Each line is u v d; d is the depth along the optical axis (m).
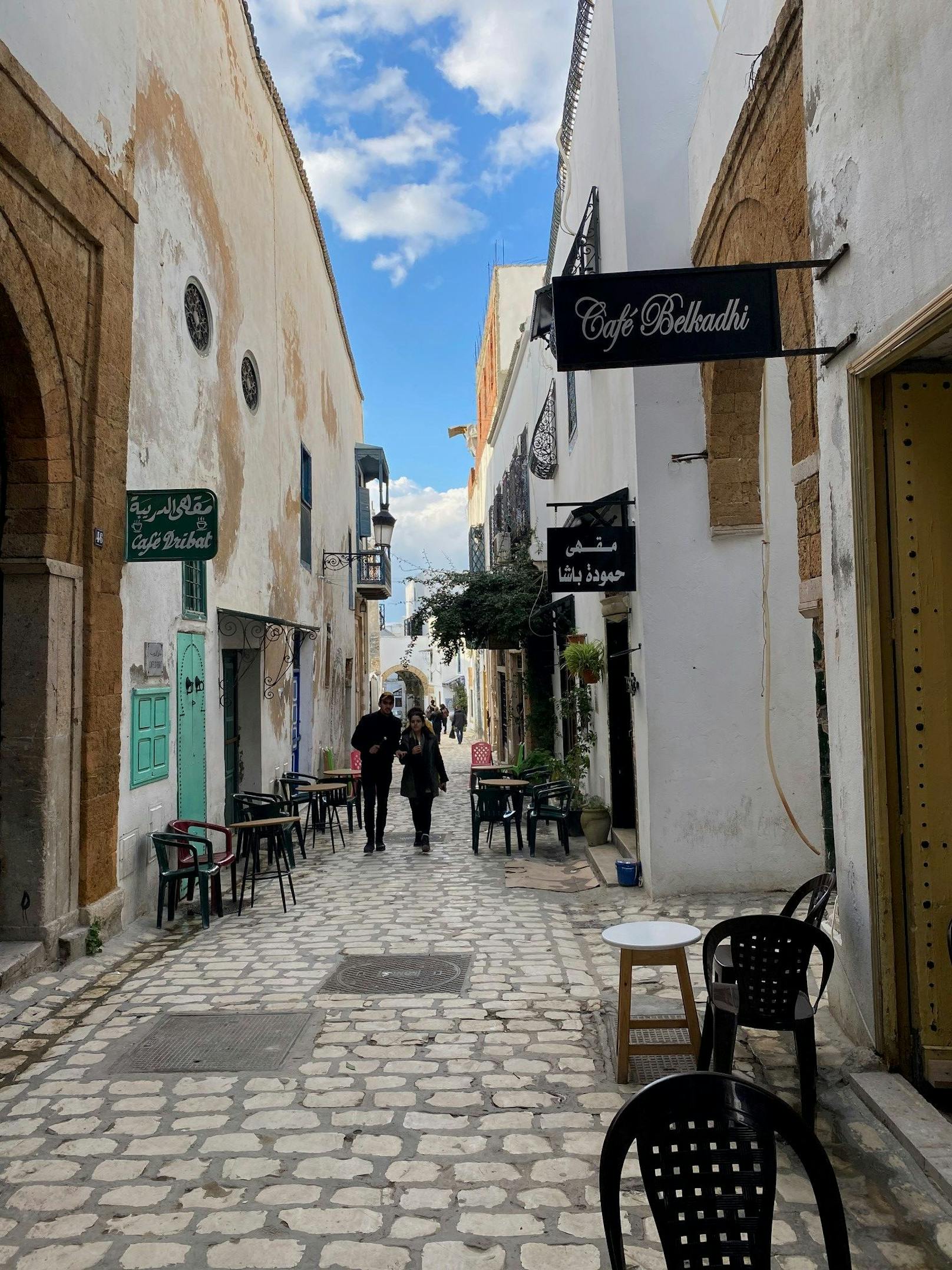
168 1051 4.68
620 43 8.16
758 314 4.17
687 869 7.93
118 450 6.97
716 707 7.96
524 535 16.94
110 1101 4.09
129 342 7.19
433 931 7.07
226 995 5.57
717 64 6.88
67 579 6.27
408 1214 3.16
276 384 12.70
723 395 7.78
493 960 6.24
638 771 8.66
